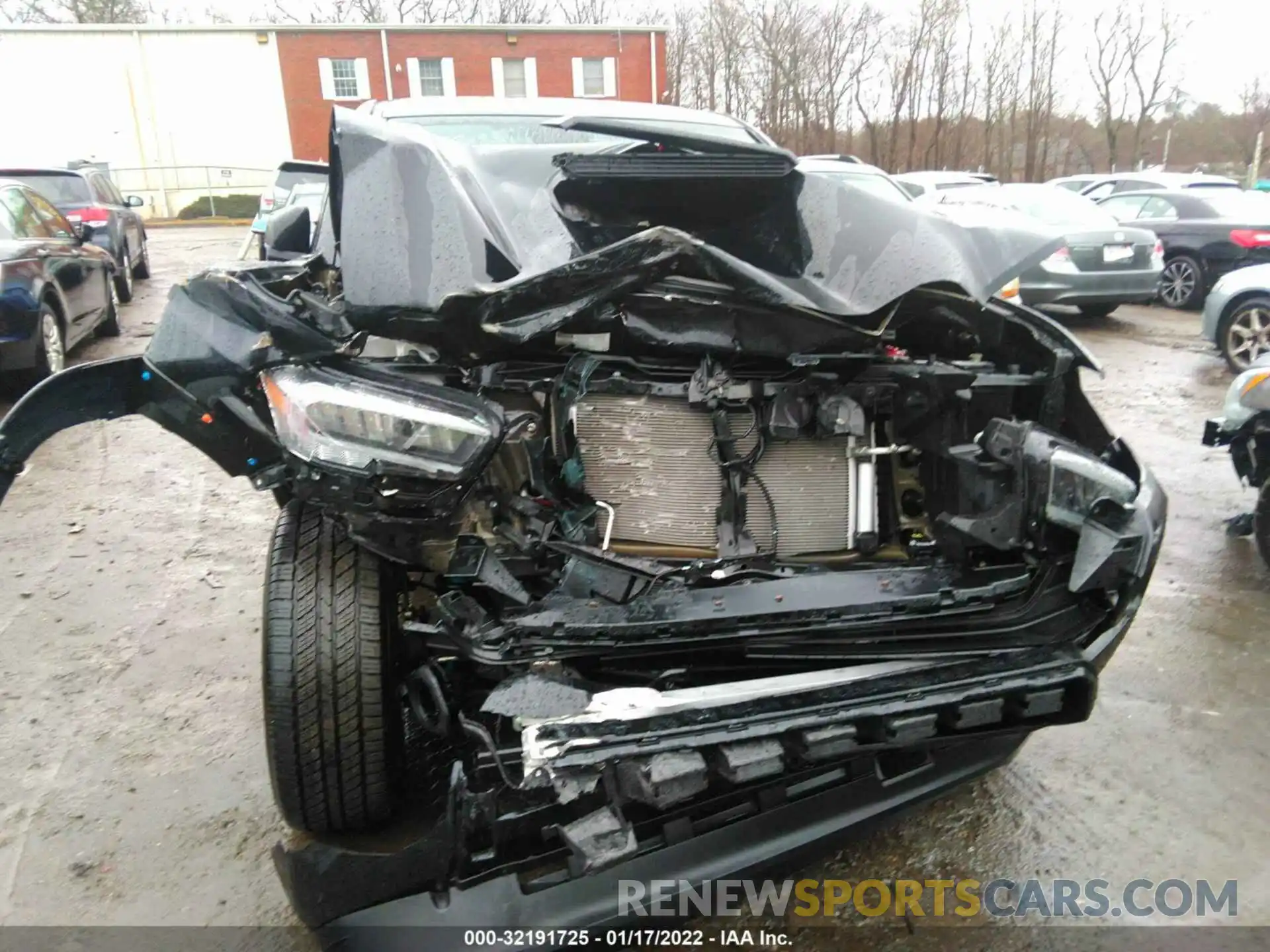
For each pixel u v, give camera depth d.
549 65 30.98
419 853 2.01
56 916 2.36
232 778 2.89
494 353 2.16
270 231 3.59
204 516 5.09
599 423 2.27
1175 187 13.77
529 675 1.90
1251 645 3.79
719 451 2.27
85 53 28.92
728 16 34.44
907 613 2.10
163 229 25.56
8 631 3.77
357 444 1.87
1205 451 6.25
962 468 2.33
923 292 2.32
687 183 2.37
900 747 1.98
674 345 2.18
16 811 2.73
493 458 2.08
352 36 29.91
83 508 5.18
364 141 2.28
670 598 2.02
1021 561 2.31
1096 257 10.23
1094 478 2.17
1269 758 3.07
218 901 2.42
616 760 1.78
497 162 2.63
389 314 2.03
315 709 2.08
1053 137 36.66
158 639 3.73
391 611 2.14
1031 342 2.53
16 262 6.42
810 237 2.39
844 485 2.43
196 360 2.00
